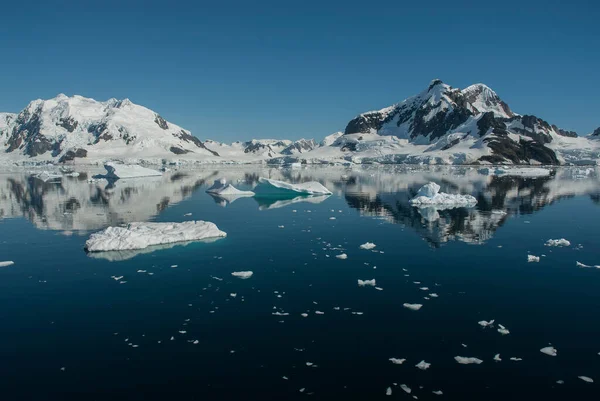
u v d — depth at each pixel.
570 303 13.14
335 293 14.05
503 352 10.18
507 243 20.84
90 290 14.37
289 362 9.77
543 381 8.98
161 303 13.23
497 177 74.00
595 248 19.75
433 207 33.44
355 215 29.58
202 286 14.71
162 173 93.62
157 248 19.81
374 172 97.12
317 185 43.84
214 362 9.79
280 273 16.14
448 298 13.58
